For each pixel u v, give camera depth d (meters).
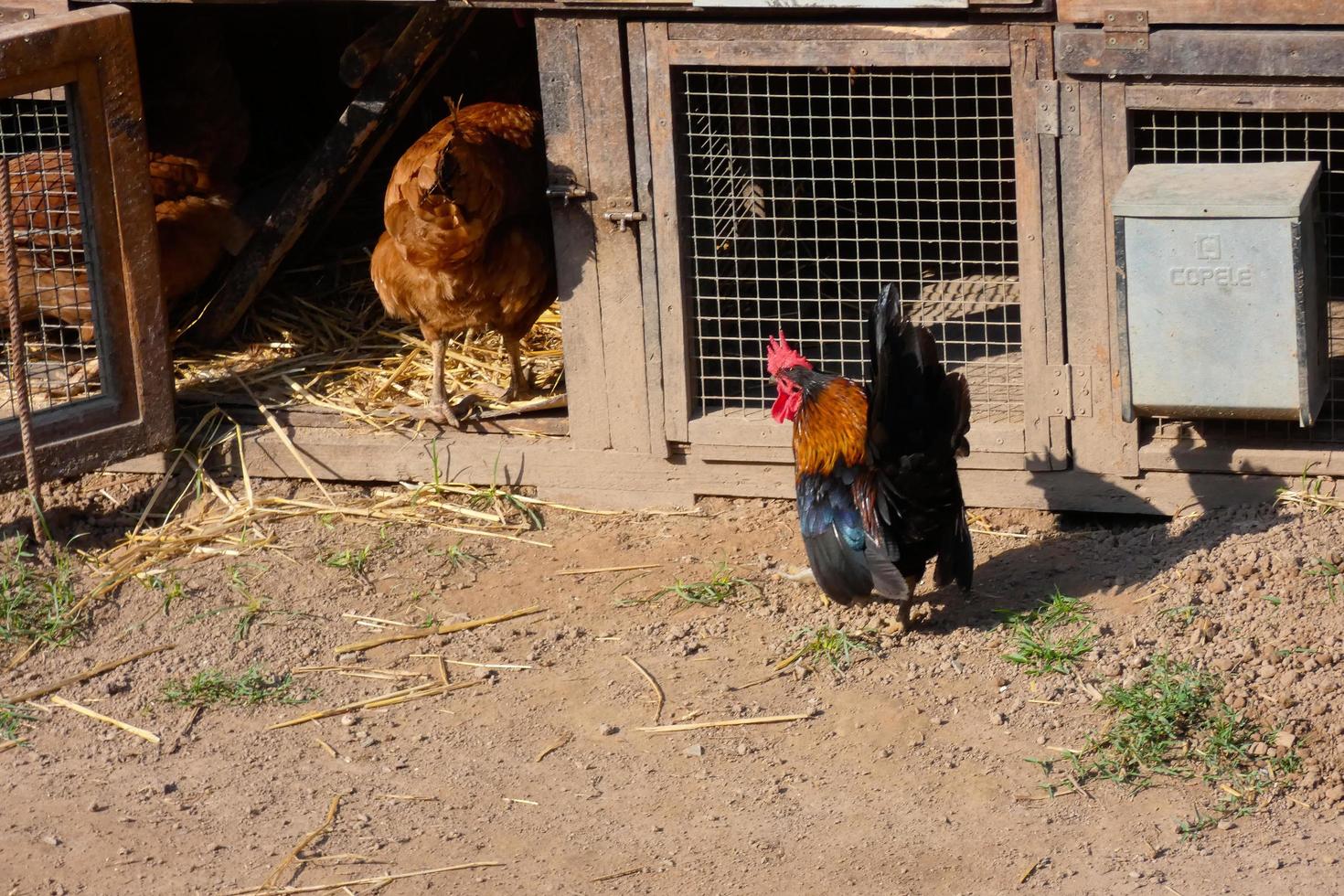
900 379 4.82
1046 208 5.56
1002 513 6.02
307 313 7.75
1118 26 5.25
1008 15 5.37
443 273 5.96
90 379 7.03
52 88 6.06
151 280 6.31
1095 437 5.79
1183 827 4.17
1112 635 5.07
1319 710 4.56
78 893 4.14
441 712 4.98
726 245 6.96
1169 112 6.03
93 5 6.49
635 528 6.21
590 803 4.46
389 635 5.46
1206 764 4.43
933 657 5.09
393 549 6.09
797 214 7.83
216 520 6.35
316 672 5.25
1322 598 5.06
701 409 6.27
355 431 6.62
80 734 4.95
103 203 6.10
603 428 6.30
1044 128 5.46
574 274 6.11
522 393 6.74
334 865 4.23
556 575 5.86
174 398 6.57
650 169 5.91
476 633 5.46
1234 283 5.06
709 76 6.43
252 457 6.66
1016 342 6.86
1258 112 5.28
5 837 4.40
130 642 5.47
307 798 4.55
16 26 5.78
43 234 6.78
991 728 4.70
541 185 6.42
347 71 6.53
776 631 5.35
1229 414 5.25
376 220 8.59
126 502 6.52
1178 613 5.11
